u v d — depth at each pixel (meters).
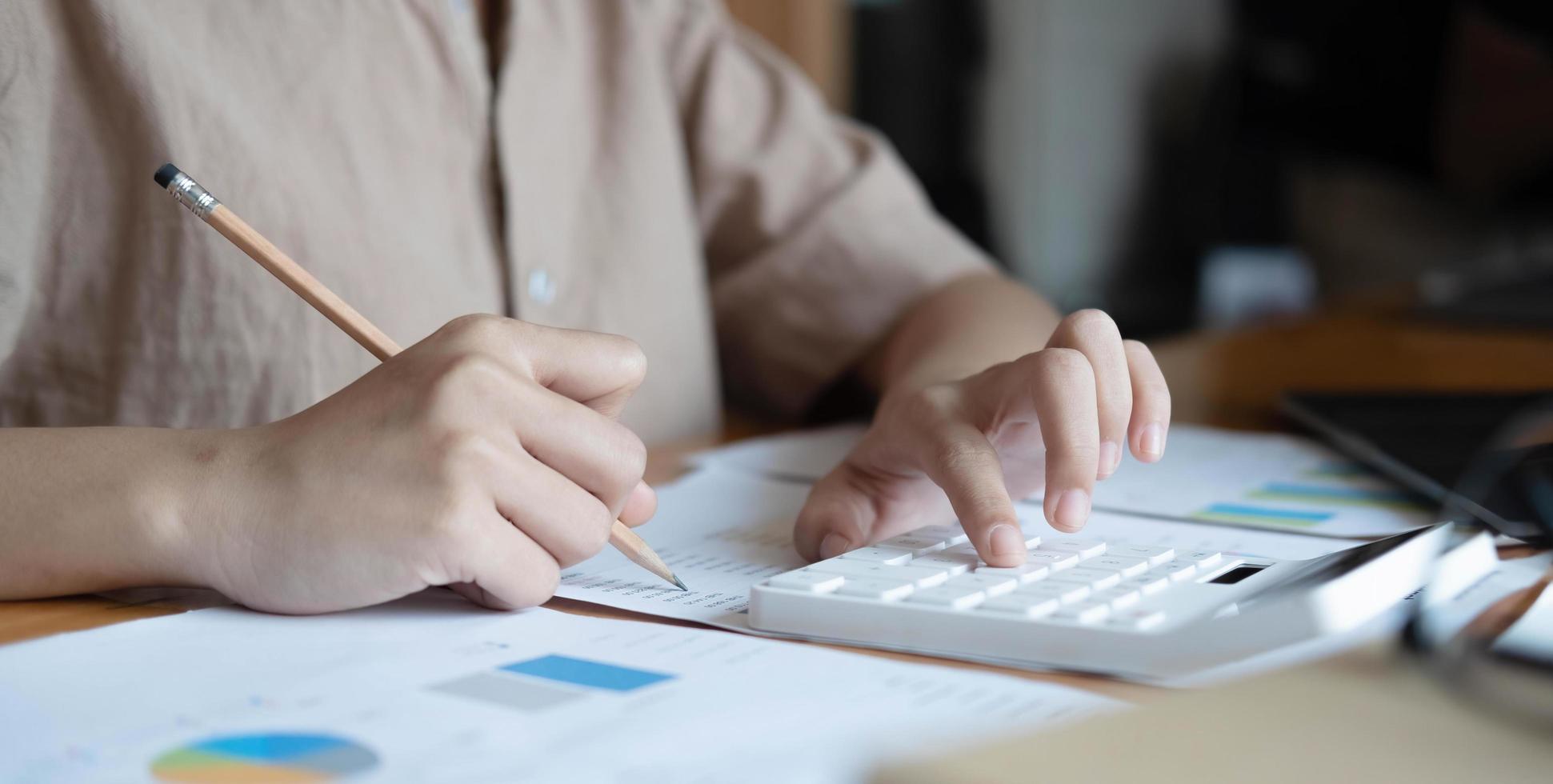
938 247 0.94
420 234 0.75
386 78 0.74
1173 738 0.27
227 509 0.41
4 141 0.58
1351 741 0.26
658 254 0.89
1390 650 0.32
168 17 0.66
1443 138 1.53
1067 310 1.58
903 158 1.67
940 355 0.69
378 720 0.30
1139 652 0.33
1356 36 1.51
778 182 0.97
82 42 0.62
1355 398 0.81
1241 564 0.42
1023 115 1.60
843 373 0.92
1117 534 0.50
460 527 0.39
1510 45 1.49
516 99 0.81
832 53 1.71
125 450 0.44
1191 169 1.55
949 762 0.26
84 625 0.40
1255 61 1.52
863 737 0.28
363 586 0.40
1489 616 0.35
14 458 0.44
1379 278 1.57
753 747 0.28
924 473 0.48
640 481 0.46
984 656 0.35
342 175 0.71
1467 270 1.55
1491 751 0.26
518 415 0.42
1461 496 0.52
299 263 0.68
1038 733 0.28
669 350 0.89
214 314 0.65
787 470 0.68
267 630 0.39
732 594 0.43
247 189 0.66
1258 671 0.31
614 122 0.89
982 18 1.61
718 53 0.99
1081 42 1.56
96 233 0.63
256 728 0.29
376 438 0.41
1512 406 0.75
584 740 0.28
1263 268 1.56
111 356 0.64
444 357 0.43
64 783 0.26
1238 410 0.88
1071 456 0.45
